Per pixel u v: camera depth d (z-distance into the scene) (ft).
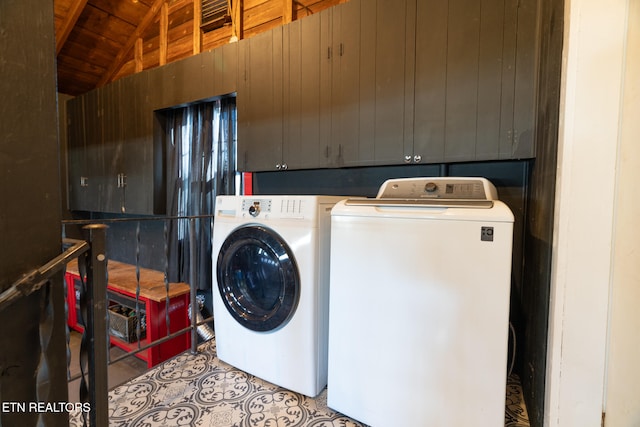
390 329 3.96
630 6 2.73
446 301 3.63
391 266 3.94
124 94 10.00
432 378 3.73
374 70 5.75
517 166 5.47
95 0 9.38
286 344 4.87
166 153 9.75
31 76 2.30
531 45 4.47
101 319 2.89
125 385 5.17
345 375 4.31
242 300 5.47
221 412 4.54
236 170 8.32
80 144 11.69
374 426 4.10
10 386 2.31
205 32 9.37
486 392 3.48
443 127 5.15
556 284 3.14
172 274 9.71
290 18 7.70
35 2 2.31
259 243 5.06
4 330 2.27
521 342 5.20
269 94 7.04
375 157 5.78
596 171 2.89
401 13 5.45
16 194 2.25
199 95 8.27
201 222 9.09
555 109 3.36
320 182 7.52
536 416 3.79
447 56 5.08
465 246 3.53
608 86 2.82
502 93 4.69
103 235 2.88
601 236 2.90
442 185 5.06
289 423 4.32
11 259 2.24
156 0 10.11
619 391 2.92
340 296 4.32
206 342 6.82
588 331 2.98
